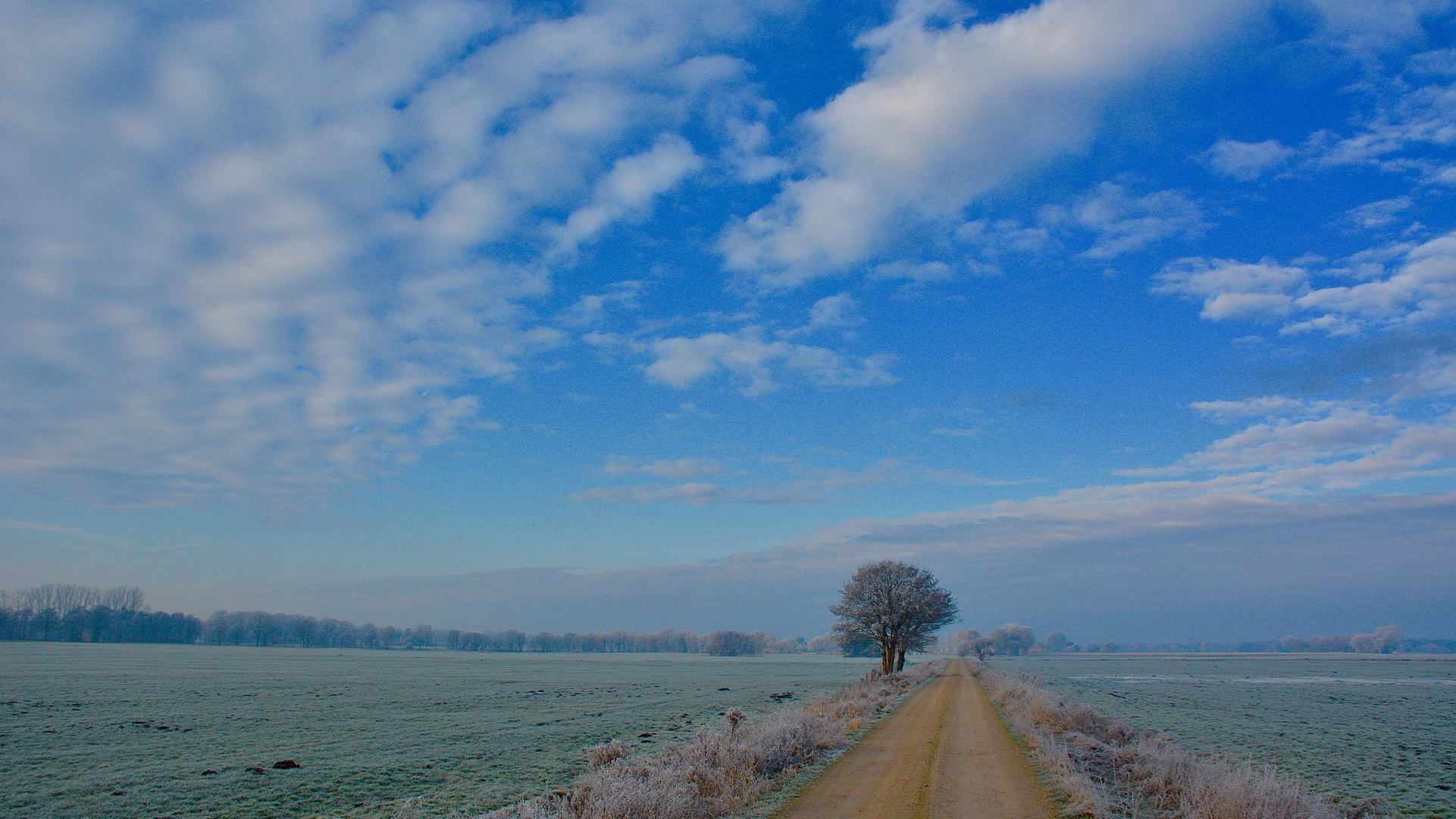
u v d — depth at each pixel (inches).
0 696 1723.7
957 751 886.4
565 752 1037.8
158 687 2114.9
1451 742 1215.6
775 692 2217.0
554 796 690.8
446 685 2498.8
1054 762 769.6
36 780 835.4
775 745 794.2
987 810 582.6
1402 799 747.4
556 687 2465.6
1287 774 872.9
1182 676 3570.4
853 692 1807.3
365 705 1728.6
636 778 649.0
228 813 698.2
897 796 630.5
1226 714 1624.0
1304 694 2359.7
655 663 5772.6
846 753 866.8
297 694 2010.3
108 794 769.6
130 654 4835.1
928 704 1558.8
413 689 2290.8
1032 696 1389.0
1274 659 7770.7
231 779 844.6
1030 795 634.8
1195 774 621.9
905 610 2883.9
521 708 1692.9
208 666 3499.0
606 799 553.3
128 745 1079.6
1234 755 1015.0
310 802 736.3
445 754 1021.2
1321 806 547.8
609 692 2222.0
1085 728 1066.1
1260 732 1288.1
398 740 1157.1
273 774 871.7
